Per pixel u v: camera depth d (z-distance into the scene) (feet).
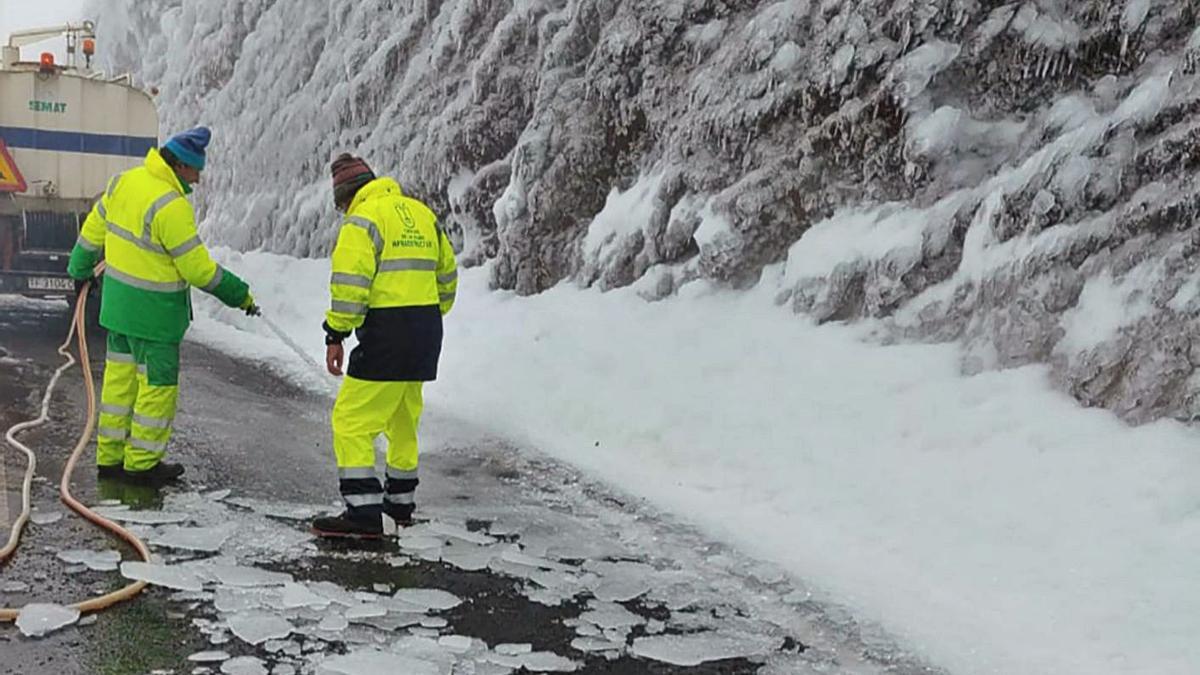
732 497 20.94
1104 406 20.67
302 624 14.26
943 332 24.86
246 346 39.27
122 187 20.07
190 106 76.38
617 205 35.42
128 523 17.83
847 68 28.89
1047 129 25.61
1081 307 22.15
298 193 58.59
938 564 16.96
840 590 16.30
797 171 30.12
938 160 26.76
